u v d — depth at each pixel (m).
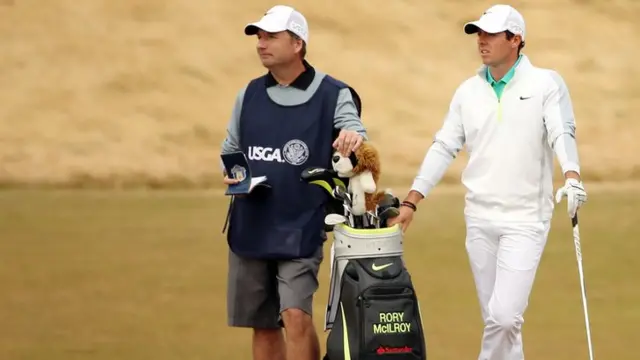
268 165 18.52
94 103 59.94
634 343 24.78
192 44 65.25
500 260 18.55
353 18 67.88
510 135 18.48
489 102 18.67
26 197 46.50
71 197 46.56
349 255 17.19
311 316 18.66
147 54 64.25
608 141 57.84
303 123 18.41
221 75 62.91
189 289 29.91
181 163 54.25
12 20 66.69
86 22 66.69
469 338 24.91
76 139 56.41
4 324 26.27
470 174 18.98
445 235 37.41
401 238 17.52
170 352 23.75
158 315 27.16
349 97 18.58
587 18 70.00
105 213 42.22
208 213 42.38
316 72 18.75
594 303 28.64
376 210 18.11
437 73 64.19
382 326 16.66
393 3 69.56
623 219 40.69
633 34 68.94
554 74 18.53
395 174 51.88
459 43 67.00
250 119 18.73
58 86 61.38
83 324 26.19
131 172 52.78
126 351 23.83
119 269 32.34
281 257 18.38
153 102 60.16
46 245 35.84
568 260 33.75
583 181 52.56
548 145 18.62
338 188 17.88
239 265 19.00
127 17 67.12
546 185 18.66
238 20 67.44
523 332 25.84
